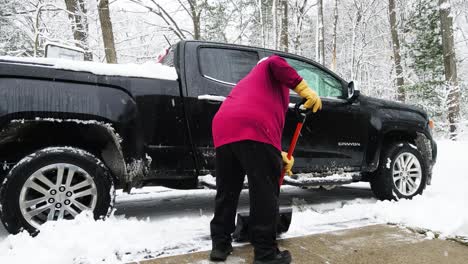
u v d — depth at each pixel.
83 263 2.21
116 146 2.91
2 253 2.34
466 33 22.97
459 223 2.87
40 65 2.63
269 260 2.16
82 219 2.60
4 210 2.46
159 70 3.17
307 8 22.38
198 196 4.71
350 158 4.01
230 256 2.38
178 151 3.11
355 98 4.02
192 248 2.50
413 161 4.34
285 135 3.61
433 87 16.81
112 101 2.83
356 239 2.71
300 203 4.19
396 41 20.48
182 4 16.64
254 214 2.18
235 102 2.24
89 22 13.30
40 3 12.69
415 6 19.92
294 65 3.99
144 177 3.01
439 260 2.33
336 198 4.56
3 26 14.23
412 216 3.21
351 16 26.41
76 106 2.68
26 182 2.52
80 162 2.69
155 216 3.56
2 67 2.51
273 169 2.20
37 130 2.75
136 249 2.42
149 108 3.00
